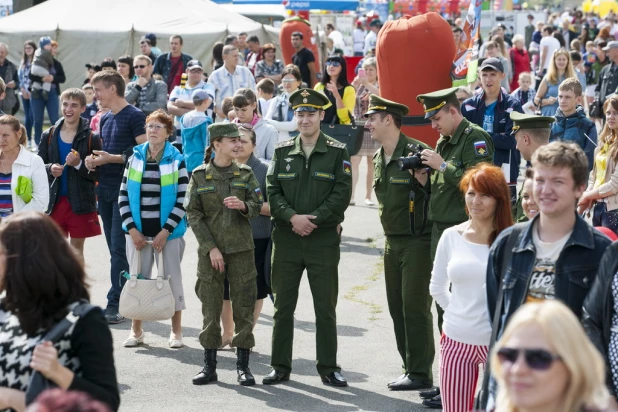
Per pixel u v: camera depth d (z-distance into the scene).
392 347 8.64
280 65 18.56
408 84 9.94
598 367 3.07
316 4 31.53
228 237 7.60
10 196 8.40
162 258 8.55
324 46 21.89
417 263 7.32
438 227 7.07
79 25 24.25
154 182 8.56
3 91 10.27
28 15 24.80
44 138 9.62
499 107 9.28
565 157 4.33
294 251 7.61
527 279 4.44
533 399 3.07
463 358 5.61
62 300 3.96
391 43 9.91
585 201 8.79
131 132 9.52
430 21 9.94
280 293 7.66
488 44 17.05
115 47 24.22
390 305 7.66
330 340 7.61
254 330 9.30
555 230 4.43
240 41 22.95
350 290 10.67
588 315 4.18
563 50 15.78
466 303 5.58
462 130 7.10
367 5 35.19
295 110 7.54
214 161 7.75
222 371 8.02
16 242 3.91
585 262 4.32
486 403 4.46
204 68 24.36
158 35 24.08
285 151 7.64
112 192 9.53
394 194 7.31
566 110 11.01
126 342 8.72
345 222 14.20
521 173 18.05
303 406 7.09
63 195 9.59
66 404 3.03
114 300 9.59
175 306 8.66
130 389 7.52
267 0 32.00
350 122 13.59
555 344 3.04
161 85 14.70
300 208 7.52
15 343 3.96
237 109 10.22
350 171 7.58
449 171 6.95
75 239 9.72
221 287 7.70
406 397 7.30
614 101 8.72
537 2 55.03
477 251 5.61
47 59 20.69
